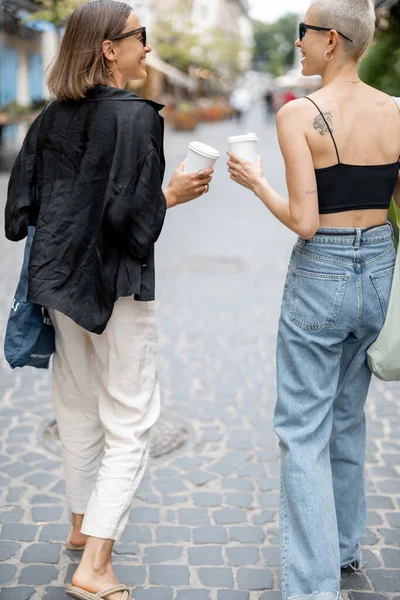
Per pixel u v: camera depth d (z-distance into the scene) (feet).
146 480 11.12
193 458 11.89
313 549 7.38
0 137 54.24
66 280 7.41
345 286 7.18
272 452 12.16
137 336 7.73
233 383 15.26
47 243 7.43
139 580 8.66
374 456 12.08
